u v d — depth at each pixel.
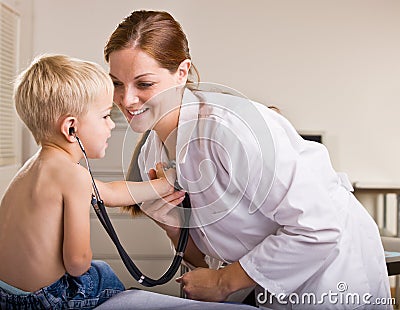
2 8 3.51
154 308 1.19
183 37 1.48
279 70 4.21
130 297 1.26
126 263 1.32
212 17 4.18
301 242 1.35
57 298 1.33
